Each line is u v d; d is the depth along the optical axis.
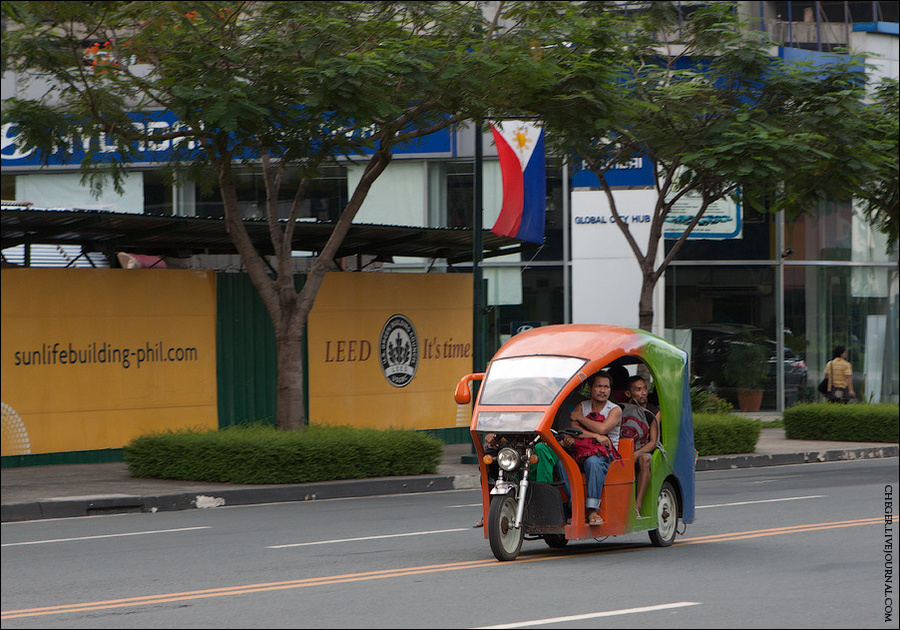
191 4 20.95
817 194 27.75
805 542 14.67
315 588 11.41
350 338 29.03
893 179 30.06
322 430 22.98
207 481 21.47
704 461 26.33
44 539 15.76
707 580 11.77
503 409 13.40
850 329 40.16
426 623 9.60
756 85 26.36
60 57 21.34
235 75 19.92
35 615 10.22
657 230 27.36
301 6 20.72
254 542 15.15
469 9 22.61
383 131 21.30
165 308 26.14
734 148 24.27
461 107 21.34
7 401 23.89
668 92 25.67
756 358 37.84
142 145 23.12
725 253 37.91
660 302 36.91
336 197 38.19
